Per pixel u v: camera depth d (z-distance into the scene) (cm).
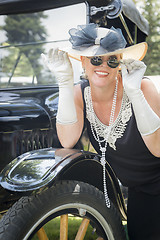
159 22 1288
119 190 181
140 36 332
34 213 138
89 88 172
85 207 154
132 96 149
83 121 178
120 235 166
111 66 149
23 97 224
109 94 161
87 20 211
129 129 162
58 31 238
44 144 207
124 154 171
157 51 1280
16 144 196
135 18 267
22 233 135
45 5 227
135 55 174
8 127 194
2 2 232
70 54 178
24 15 241
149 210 185
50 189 145
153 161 172
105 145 168
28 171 147
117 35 146
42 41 245
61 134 173
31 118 199
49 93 228
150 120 150
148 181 178
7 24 248
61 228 156
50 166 148
